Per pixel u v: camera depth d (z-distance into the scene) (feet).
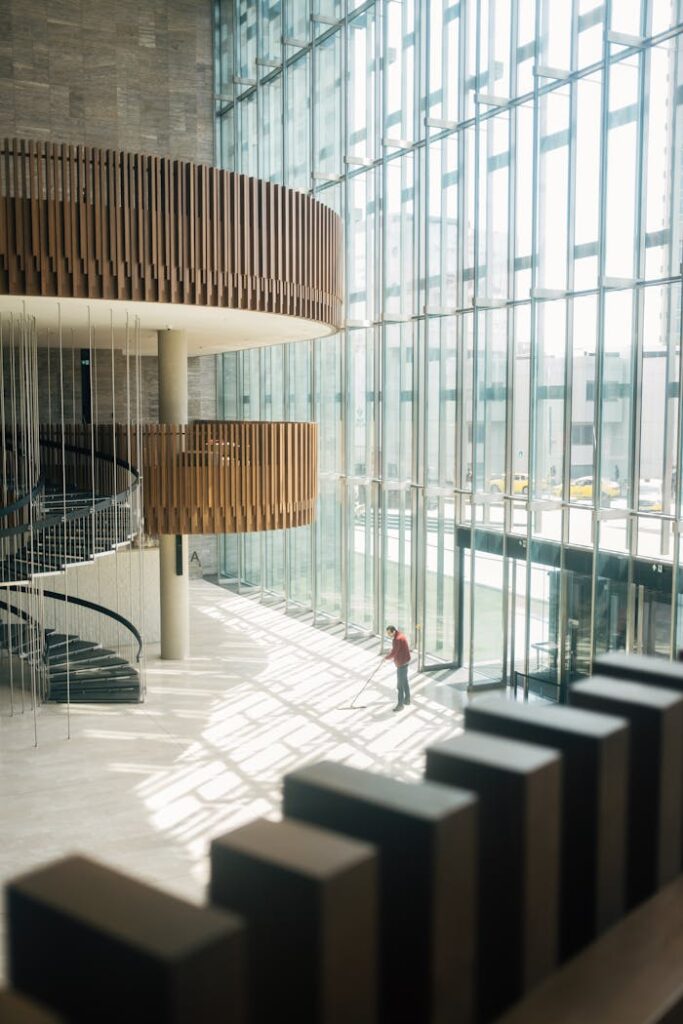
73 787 37.99
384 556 60.13
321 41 65.36
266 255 44.68
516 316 47.29
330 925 3.18
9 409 69.92
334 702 48.98
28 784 38.29
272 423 50.67
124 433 56.54
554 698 48.01
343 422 64.23
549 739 4.59
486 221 49.47
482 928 4.19
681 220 37.96
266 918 3.29
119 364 79.66
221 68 80.12
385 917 3.76
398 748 42.22
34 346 47.19
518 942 4.08
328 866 3.23
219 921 2.87
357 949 3.28
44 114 74.23
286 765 40.32
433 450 56.70
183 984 2.69
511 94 46.42
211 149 80.84
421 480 55.93
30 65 73.41
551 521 46.91
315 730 44.68
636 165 39.34
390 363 59.93
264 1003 3.31
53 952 2.95
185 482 49.67
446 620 56.59
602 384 41.60
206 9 79.30
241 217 43.57
